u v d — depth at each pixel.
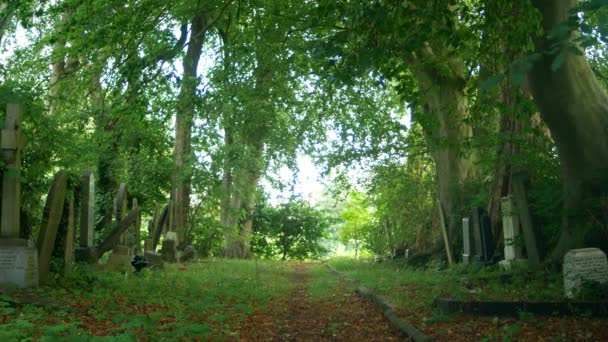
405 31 11.31
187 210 27.19
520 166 15.02
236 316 9.57
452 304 9.34
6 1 15.54
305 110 25.22
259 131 25.81
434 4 10.70
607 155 12.09
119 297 10.37
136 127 21.23
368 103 24.52
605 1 4.63
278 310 11.02
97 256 15.20
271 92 18.98
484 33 13.76
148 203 26.89
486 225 17.31
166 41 16.03
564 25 5.21
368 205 31.23
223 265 22.78
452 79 20.47
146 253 17.73
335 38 11.14
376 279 16.25
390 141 25.19
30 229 12.07
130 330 7.16
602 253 10.27
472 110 15.84
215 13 19.08
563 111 11.98
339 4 11.53
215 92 17.23
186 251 25.17
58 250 12.12
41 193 12.83
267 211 46.62
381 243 32.03
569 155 12.34
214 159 26.22
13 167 10.37
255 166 27.38
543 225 14.24
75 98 18.70
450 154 21.72
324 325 9.52
